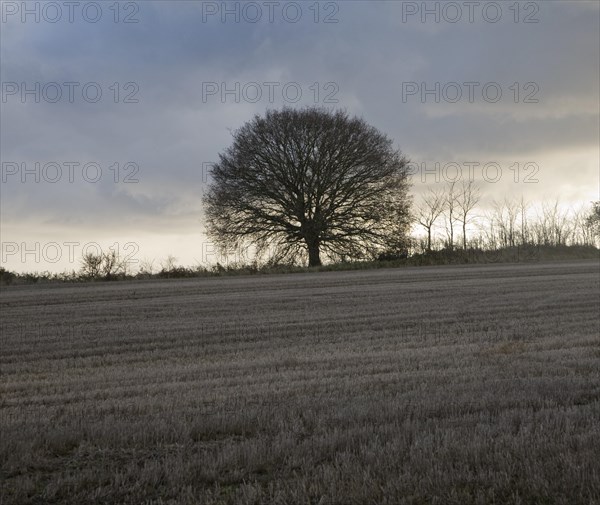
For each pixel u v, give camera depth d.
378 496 5.69
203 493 5.95
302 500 5.65
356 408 8.44
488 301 23.41
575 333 16.27
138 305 23.86
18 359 14.44
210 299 25.50
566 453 6.48
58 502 5.96
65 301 25.39
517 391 9.25
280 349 15.01
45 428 7.98
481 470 6.15
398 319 19.44
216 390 10.36
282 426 7.86
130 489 6.04
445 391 9.50
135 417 8.61
